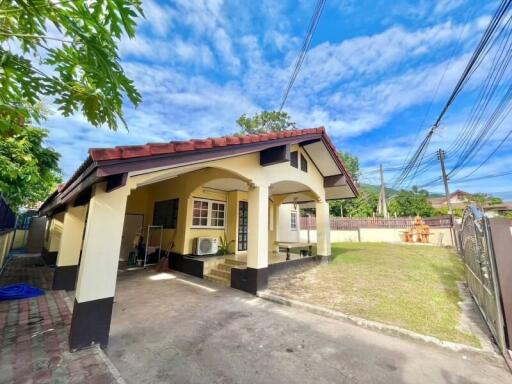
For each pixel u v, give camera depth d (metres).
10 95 2.16
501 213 19.95
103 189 3.01
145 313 4.00
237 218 8.65
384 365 2.58
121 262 8.88
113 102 2.31
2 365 2.39
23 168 5.41
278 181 6.05
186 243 7.54
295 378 2.37
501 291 2.83
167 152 3.07
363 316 3.75
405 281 5.92
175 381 2.29
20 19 1.92
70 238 5.56
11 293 4.59
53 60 2.12
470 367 2.56
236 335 3.24
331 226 19.25
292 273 6.85
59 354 2.61
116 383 2.14
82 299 2.76
